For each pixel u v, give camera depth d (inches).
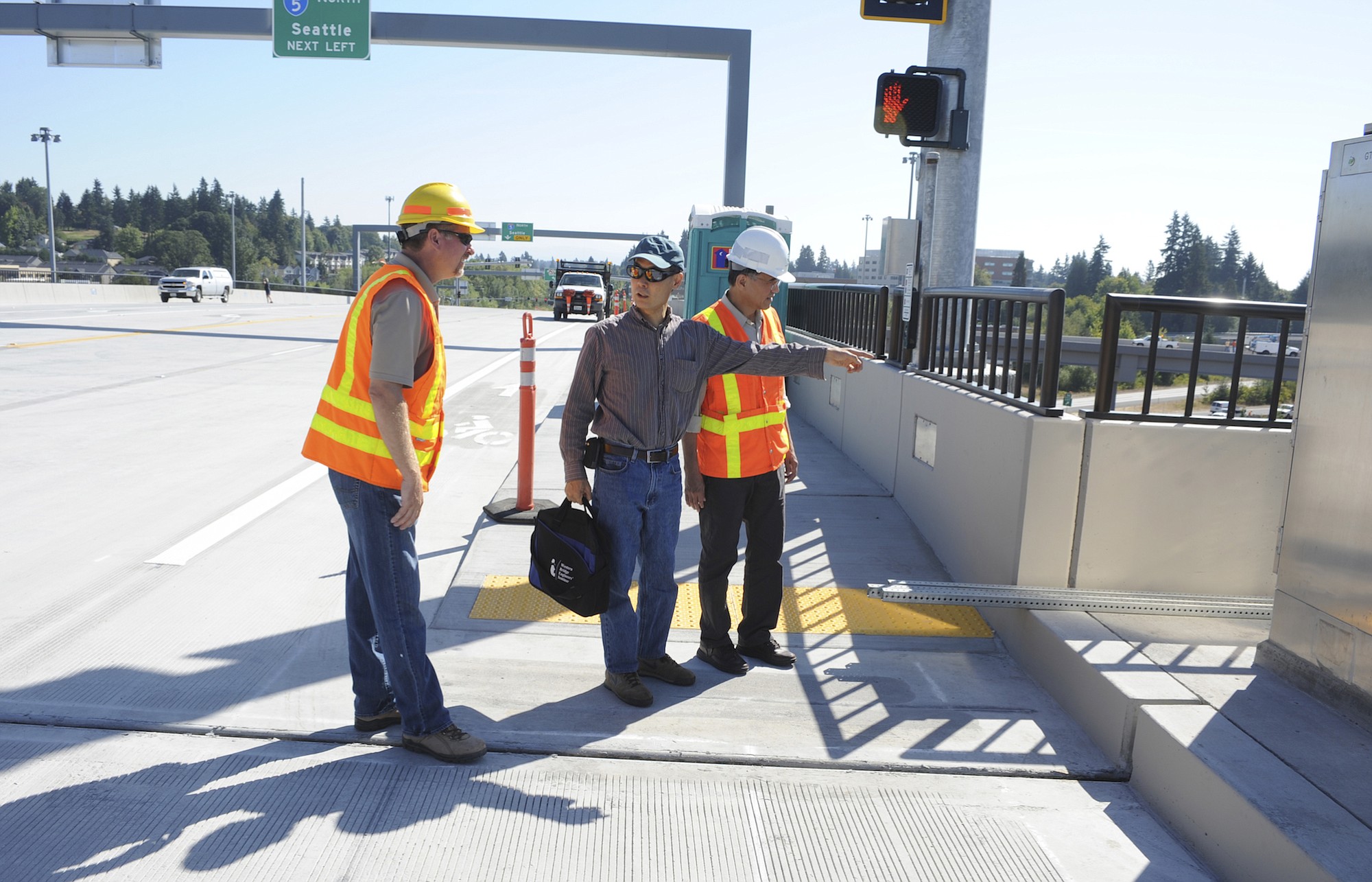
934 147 269.3
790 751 124.9
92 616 163.0
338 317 1246.9
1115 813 113.0
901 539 223.1
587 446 136.3
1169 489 155.6
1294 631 124.5
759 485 150.6
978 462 181.6
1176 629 145.2
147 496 246.2
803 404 426.9
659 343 133.3
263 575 187.9
